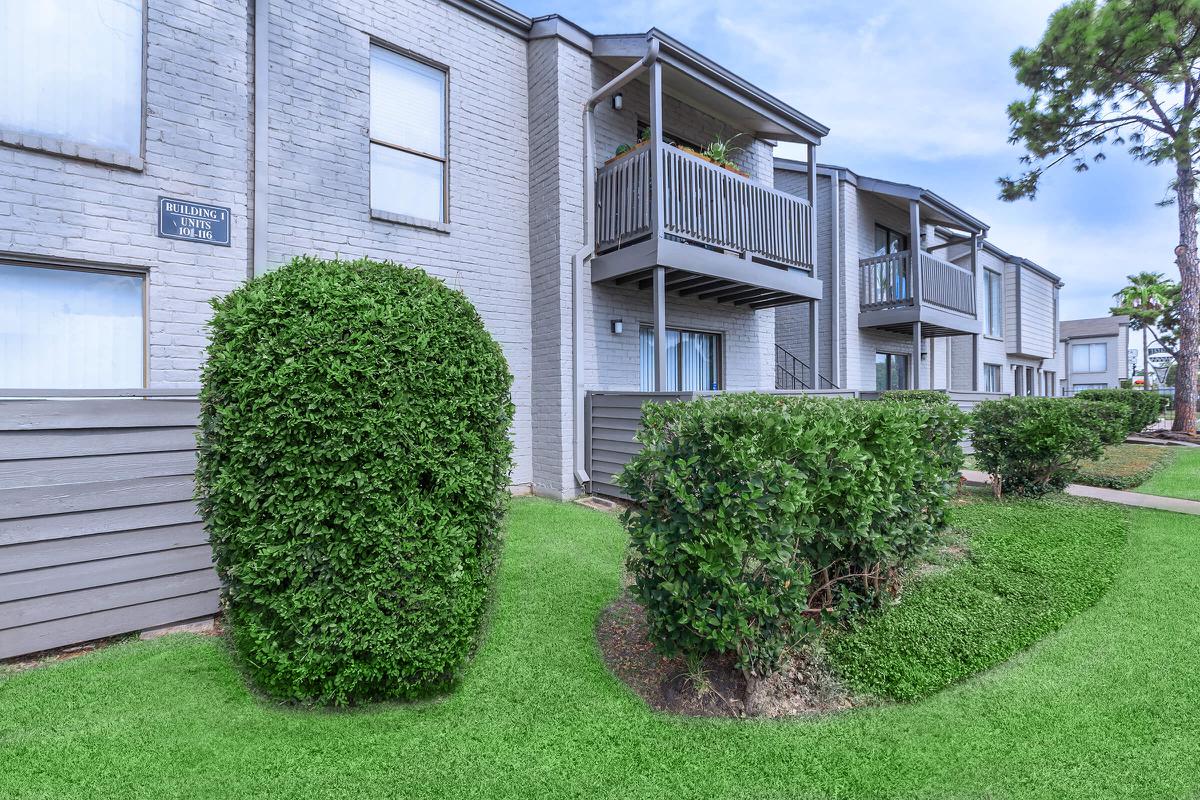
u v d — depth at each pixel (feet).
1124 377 96.89
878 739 7.43
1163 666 9.04
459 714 8.07
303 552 7.81
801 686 8.73
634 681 9.12
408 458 8.14
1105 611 11.18
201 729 7.66
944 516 12.64
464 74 21.53
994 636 9.93
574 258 22.13
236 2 16.34
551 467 22.31
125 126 14.83
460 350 8.91
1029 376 63.36
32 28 13.88
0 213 13.17
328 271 8.72
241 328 7.97
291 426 7.77
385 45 19.71
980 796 6.37
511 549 15.15
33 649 9.61
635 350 24.72
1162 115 39.70
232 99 16.21
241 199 16.37
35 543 9.72
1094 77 38.19
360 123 19.01
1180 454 33.53
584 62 23.09
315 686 8.07
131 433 10.69
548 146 22.43
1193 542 15.48
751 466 7.72
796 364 39.37
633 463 9.08
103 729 7.65
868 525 9.96
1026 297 58.54
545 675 9.11
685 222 21.35
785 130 26.96
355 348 8.00
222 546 8.18
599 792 6.52
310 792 6.49
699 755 7.17
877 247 42.22
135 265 14.75
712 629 7.86
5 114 13.55
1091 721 7.65
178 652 9.97
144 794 6.44
